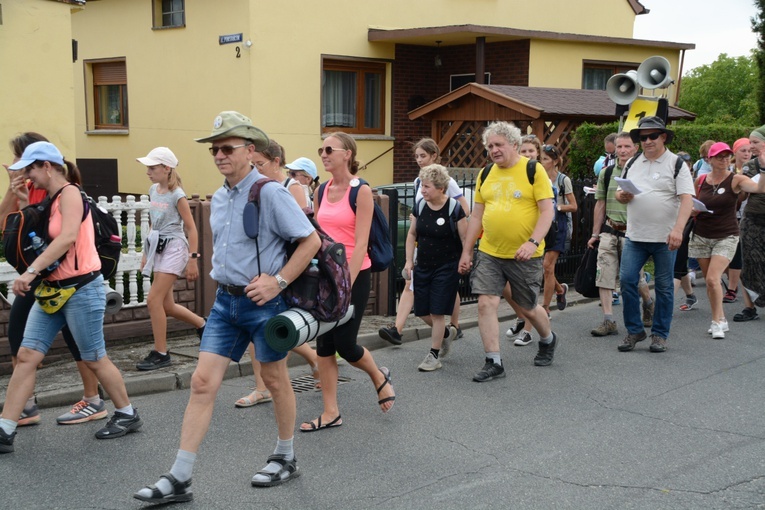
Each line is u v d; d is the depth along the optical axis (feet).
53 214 16.48
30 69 34.58
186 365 22.63
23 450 16.90
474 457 16.61
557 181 28.14
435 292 22.95
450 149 53.47
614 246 27.55
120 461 16.37
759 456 16.63
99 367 17.38
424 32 52.31
